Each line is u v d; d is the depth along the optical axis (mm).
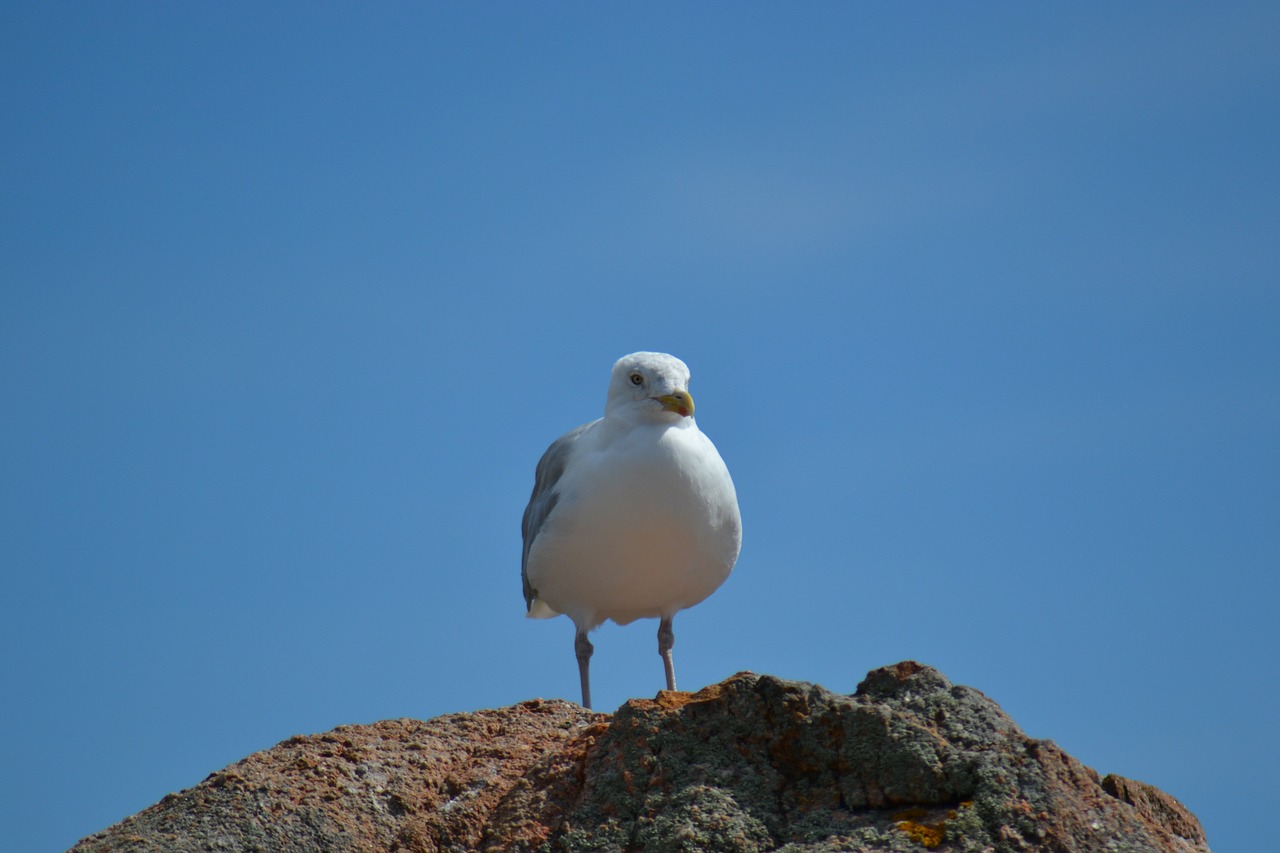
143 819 12992
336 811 12938
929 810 11414
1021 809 11094
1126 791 11984
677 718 12422
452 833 12695
